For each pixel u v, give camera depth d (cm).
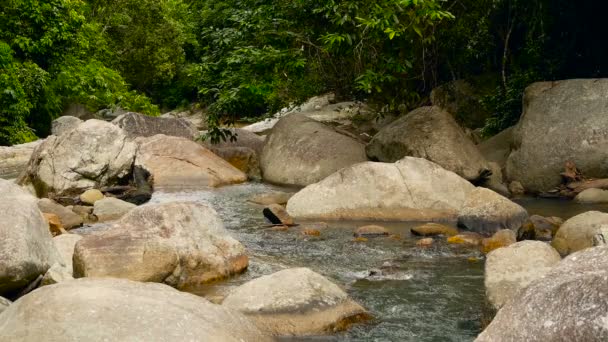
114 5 2994
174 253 631
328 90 1384
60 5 2119
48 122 2161
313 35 1220
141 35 3116
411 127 1166
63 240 683
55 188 1132
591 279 340
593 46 1466
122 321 403
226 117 1424
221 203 1083
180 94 3597
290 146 1279
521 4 1462
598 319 328
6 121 1944
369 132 1557
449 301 597
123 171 1177
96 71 2336
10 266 536
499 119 1448
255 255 753
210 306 457
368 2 1060
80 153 1152
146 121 1764
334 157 1229
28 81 1998
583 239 712
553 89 1144
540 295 349
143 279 608
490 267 539
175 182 1265
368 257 741
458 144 1128
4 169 1516
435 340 513
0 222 559
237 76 1227
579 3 1439
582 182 1064
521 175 1123
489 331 356
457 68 1555
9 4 2053
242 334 445
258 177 1353
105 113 2530
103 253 612
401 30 1016
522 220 848
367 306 584
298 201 962
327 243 804
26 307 409
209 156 1346
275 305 519
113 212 980
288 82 1287
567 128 1094
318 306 528
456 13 1347
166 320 414
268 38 1233
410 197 944
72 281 450
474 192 884
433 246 782
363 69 1189
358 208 941
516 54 1603
